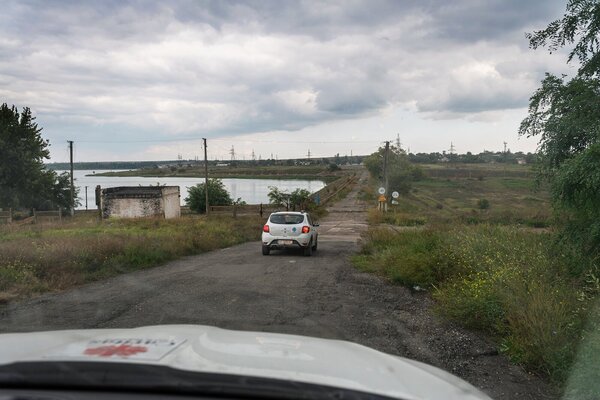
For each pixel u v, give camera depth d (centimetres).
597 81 777
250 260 1429
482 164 11556
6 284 888
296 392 184
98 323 649
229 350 230
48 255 1086
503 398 433
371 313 738
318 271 1177
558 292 616
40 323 648
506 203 5484
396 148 7006
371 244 1600
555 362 472
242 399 184
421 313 748
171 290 895
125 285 955
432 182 8169
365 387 194
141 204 4106
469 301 679
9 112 5562
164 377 184
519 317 575
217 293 866
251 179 14775
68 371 186
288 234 1565
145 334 262
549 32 807
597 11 754
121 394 183
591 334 479
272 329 625
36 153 5762
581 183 674
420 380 228
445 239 1248
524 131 883
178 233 1945
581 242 739
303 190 4712
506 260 855
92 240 1409
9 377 186
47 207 5888
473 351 562
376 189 7631
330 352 248
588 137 772
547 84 837
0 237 1791
